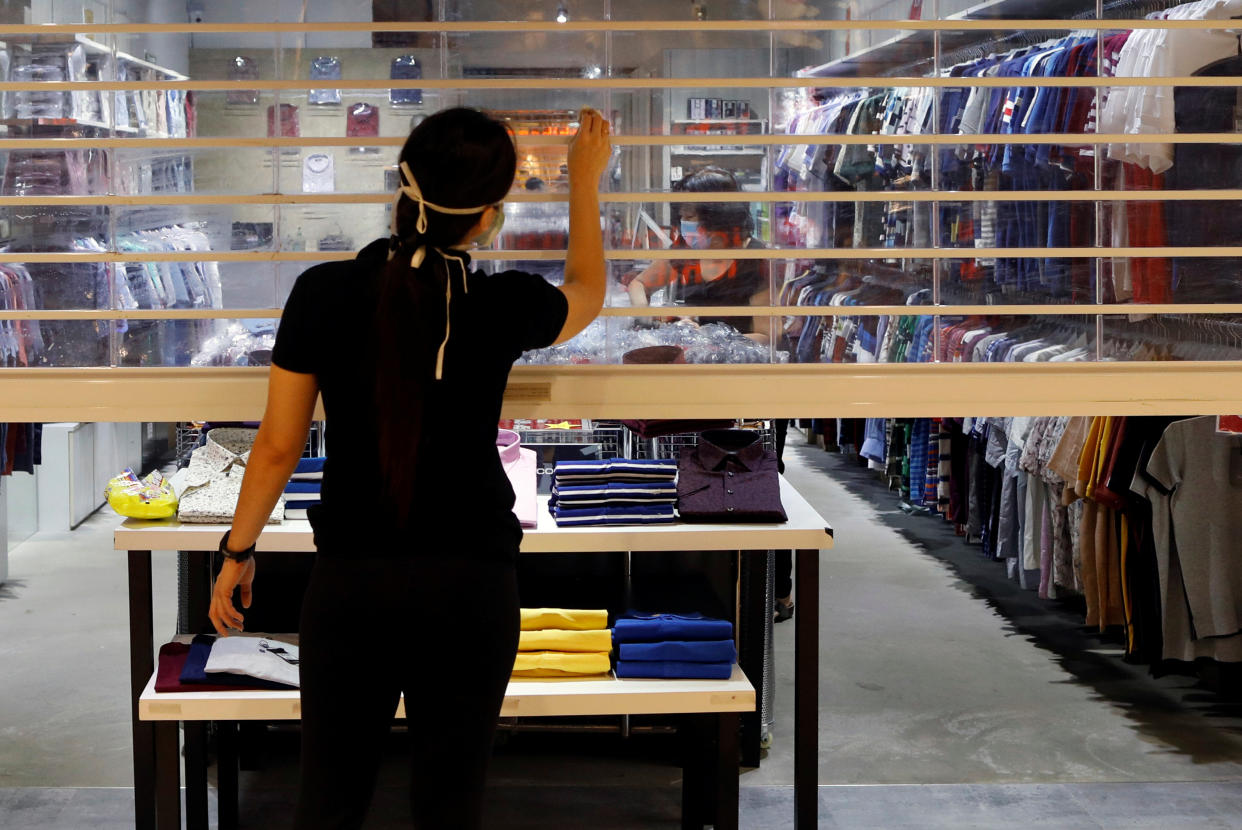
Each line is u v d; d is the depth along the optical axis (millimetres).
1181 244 2197
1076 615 5438
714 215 2102
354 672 1783
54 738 3900
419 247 1733
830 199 2086
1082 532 4648
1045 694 4414
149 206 2039
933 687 4492
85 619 5223
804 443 10305
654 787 3564
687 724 3203
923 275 2146
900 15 2131
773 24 2068
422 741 1819
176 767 2744
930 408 2148
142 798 2824
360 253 1812
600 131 1993
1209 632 4109
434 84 2023
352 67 2043
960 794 3531
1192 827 3312
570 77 2064
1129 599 4391
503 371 1780
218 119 2033
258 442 1845
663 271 2098
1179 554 4129
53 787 3508
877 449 7191
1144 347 2195
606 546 2900
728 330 2143
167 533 2883
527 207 2064
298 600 3395
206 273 2066
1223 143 2178
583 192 1989
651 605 3078
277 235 2051
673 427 3299
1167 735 4012
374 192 2055
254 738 3637
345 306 1736
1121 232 2191
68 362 2072
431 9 2043
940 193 2102
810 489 8289
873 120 2150
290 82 2023
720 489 3041
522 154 2051
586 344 2139
